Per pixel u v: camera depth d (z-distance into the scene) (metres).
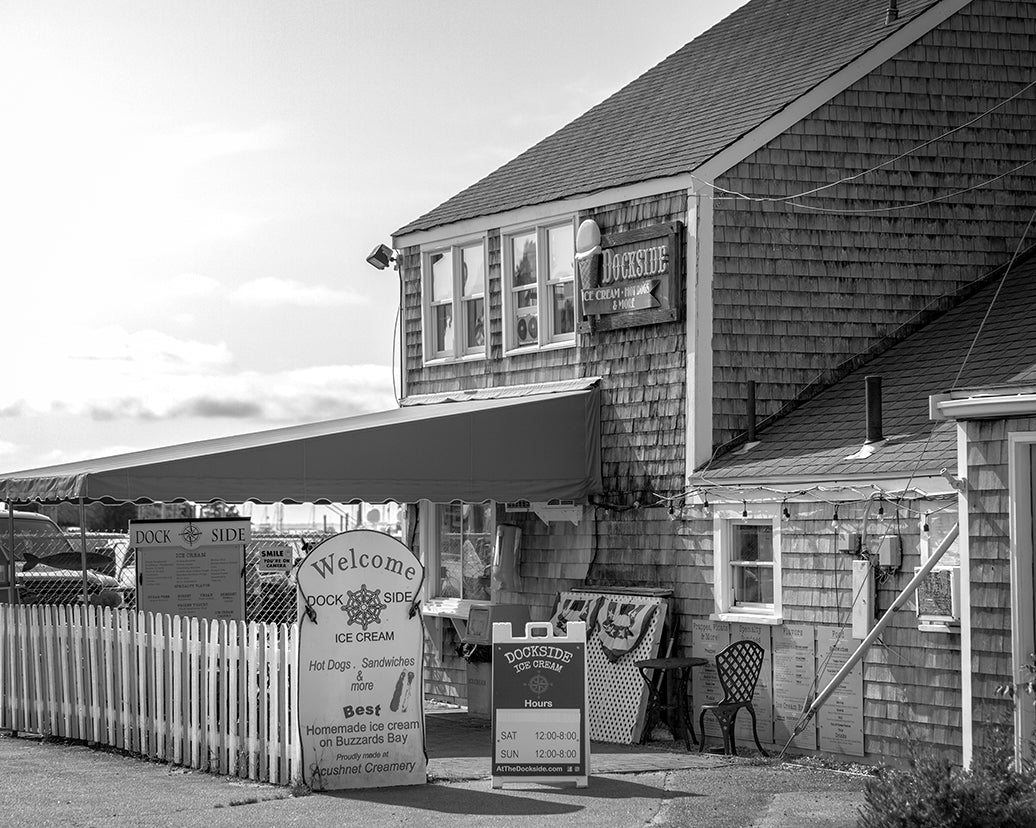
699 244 17.62
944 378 16.47
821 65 19.22
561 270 19.83
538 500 18.34
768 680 16.20
